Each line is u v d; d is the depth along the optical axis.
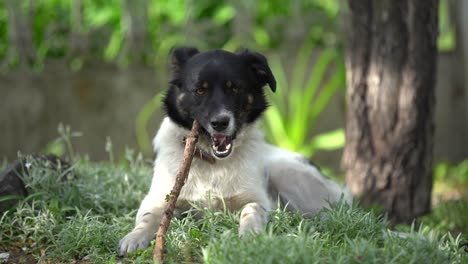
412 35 7.84
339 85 12.02
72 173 7.65
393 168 8.09
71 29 12.12
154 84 12.09
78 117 12.01
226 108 6.29
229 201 6.63
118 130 12.07
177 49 6.83
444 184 11.50
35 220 6.56
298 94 11.90
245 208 6.32
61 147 11.93
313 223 6.30
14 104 11.91
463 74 12.50
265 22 12.48
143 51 12.15
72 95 11.99
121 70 12.01
